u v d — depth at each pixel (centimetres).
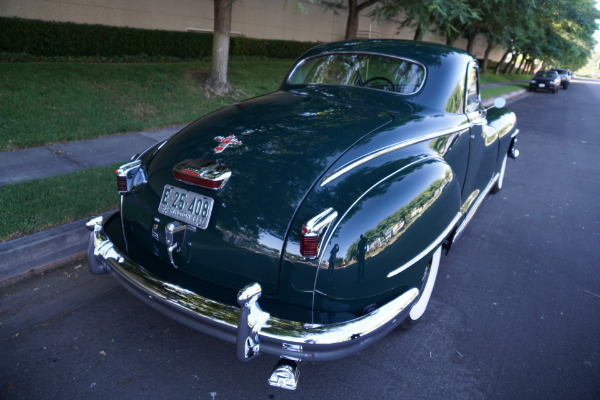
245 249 221
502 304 353
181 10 1445
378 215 220
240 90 1037
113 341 280
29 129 615
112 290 334
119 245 262
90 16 1210
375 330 211
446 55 346
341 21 2252
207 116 304
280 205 220
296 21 1984
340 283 212
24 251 337
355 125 271
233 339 213
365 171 236
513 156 601
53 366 255
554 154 935
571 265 427
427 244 247
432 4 792
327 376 264
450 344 300
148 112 781
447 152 310
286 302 220
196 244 233
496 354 293
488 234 489
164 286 229
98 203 418
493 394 257
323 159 236
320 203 218
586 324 333
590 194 658
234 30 1717
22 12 1071
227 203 228
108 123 693
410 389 258
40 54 1021
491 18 1461
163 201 248
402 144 267
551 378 273
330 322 211
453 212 269
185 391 245
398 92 329
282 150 244
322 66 366
